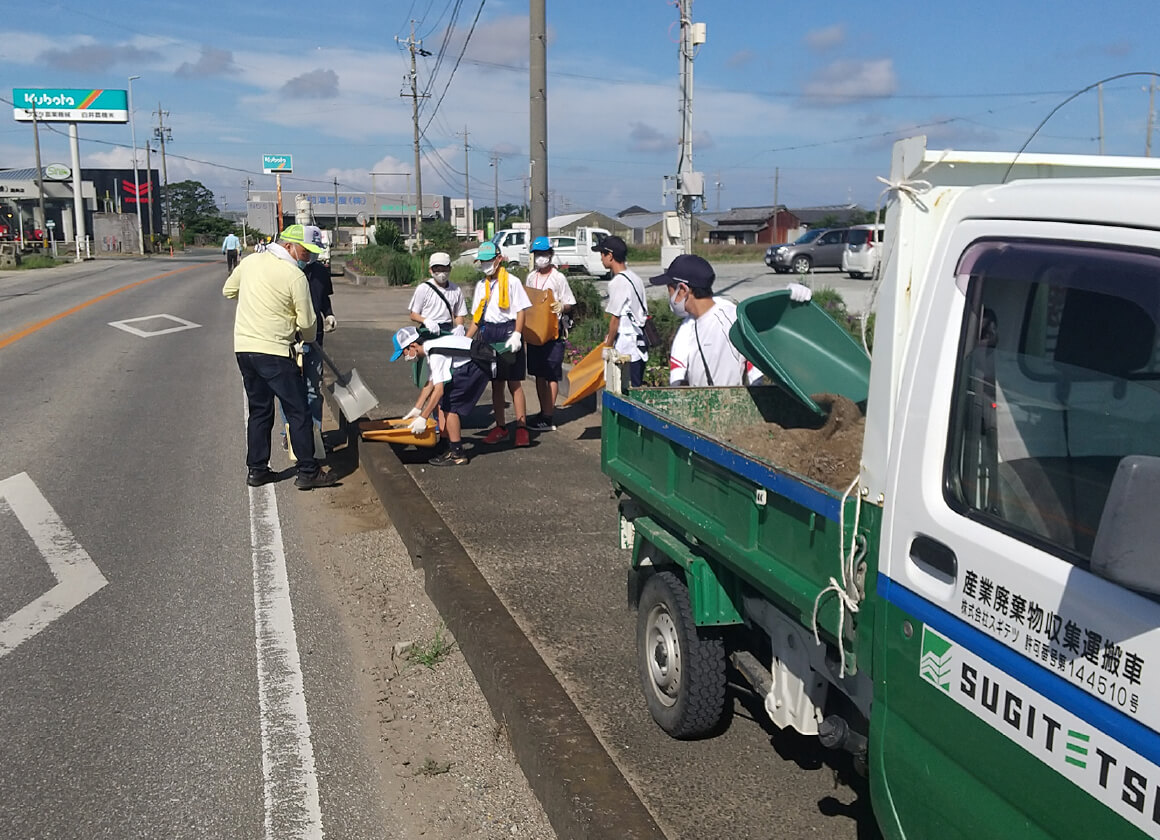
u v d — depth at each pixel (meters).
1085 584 1.89
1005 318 2.20
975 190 2.32
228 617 5.26
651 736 3.96
